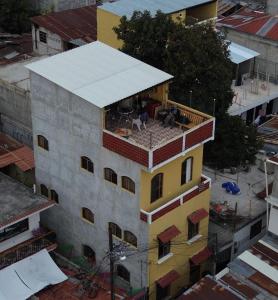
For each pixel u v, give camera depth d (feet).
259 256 132.16
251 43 210.79
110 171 129.39
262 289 123.85
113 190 130.41
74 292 134.62
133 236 131.75
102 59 137.80
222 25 216.54
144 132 132.05
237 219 148.15
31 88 137.28
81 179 136.67
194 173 136.36
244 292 123.13
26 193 141.69
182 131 132.87
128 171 124.98
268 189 156.76
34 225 139.13
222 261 147.33
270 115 201.26
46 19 217.77
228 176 164.76
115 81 130.21
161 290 137.90
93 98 124.67
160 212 127.75
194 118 134.00
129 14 178.91
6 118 182.50
